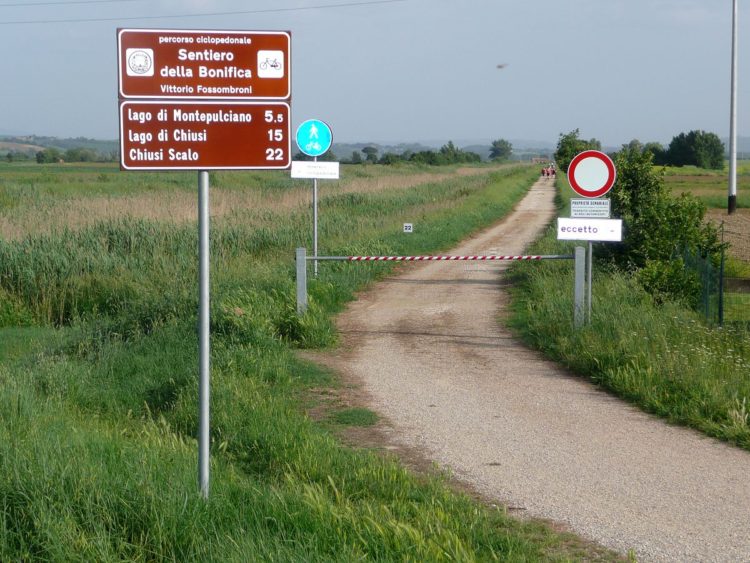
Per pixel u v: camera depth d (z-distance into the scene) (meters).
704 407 8.09
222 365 9.70
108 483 5.11
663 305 12.98
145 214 25.64
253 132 5.22
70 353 12.34
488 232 31.00
